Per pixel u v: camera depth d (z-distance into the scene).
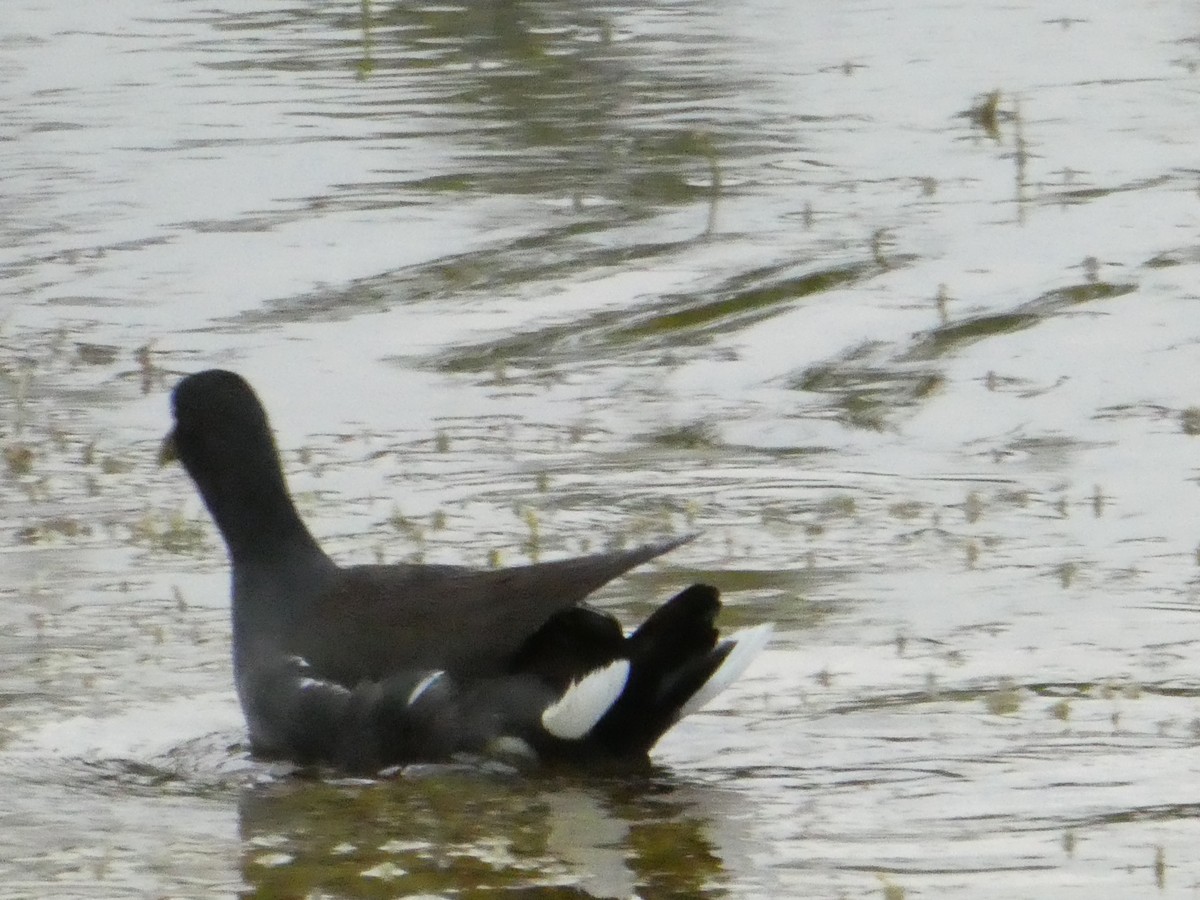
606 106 24.83
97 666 11.21
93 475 14.52
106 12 30.70
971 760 9.66
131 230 20.39
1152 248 19.02
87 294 18.77
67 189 21.67
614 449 15.02
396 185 21.70
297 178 21.97
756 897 8.28
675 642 9.62
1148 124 23.48
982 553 12.59
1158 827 8.83
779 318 17.77
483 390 16.39
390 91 25.70
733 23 29.50
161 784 9.84
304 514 13.71
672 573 12.39
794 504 13.73
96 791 9.73
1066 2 30.41
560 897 8.38
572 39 28.59
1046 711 10.20
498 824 9.22
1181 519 13.13
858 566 12.45
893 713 10.26
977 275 18.56
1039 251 19.12
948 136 23.28
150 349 17.39
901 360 16.69
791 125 23.83
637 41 28.36
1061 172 21.67
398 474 14.52
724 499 13.87
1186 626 11.29
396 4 31.14
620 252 19.56
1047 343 16.84
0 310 18.42
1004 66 26.56
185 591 12.27
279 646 10.45
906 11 30.09
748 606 11.77
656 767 9.80
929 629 11.34
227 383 10.80
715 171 21.02
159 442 15.24
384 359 17.12
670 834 8.98
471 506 13.82
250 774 10.00
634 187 21.58
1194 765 9.50
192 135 23.70
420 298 18.56
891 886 8.25
